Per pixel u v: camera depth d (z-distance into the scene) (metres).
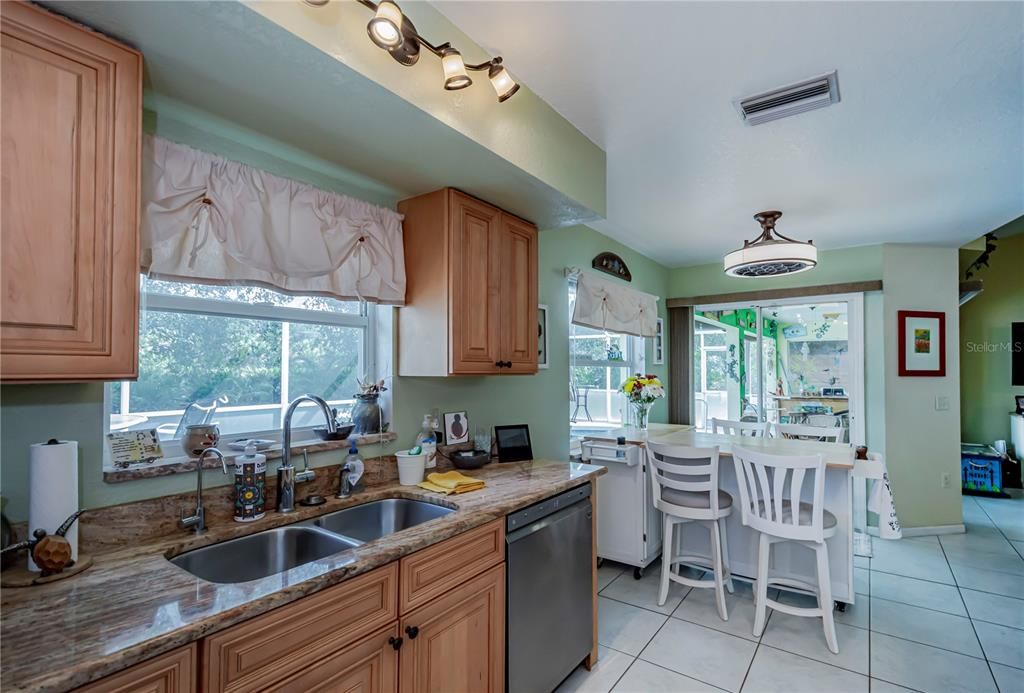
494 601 1.74
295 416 1.94
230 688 1.03
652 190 2.99
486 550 1.71
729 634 2.51
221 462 1.58
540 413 3.15
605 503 3.30
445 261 2.05
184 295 1.61
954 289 4.25
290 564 1.61
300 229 1.77
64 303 1.04
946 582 3.14
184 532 1.47
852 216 3.47
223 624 1.00
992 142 2.34
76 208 1.06
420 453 2.11
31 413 1.25
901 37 1.60
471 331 2.12
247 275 1.64
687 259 4.89
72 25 1.06
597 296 3.68
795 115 2.11
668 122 2.17
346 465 1.89
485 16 1.53
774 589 3.01
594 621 2.27
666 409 5.10
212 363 1.71
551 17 1.53
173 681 0.94
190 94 1.38
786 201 3.18
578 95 1.97
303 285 1.81
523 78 1.85
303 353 1.99
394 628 1.38
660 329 5.04
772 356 4.81
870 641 2.44
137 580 1.15
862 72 1.79
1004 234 5.39
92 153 1.08
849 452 2.78
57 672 0.81
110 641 0.90
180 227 1.47
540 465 2.50
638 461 3.14
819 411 4.55
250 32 1.12
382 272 2.07
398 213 2.18
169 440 1.58
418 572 1.46
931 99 1.96
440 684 1.52
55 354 1.02
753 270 3.33
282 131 1.61
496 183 2.03
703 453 2.64
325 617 1.21
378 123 1.55
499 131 1.78
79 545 1.30
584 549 2.21
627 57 1.72
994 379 5.51
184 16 1.06
